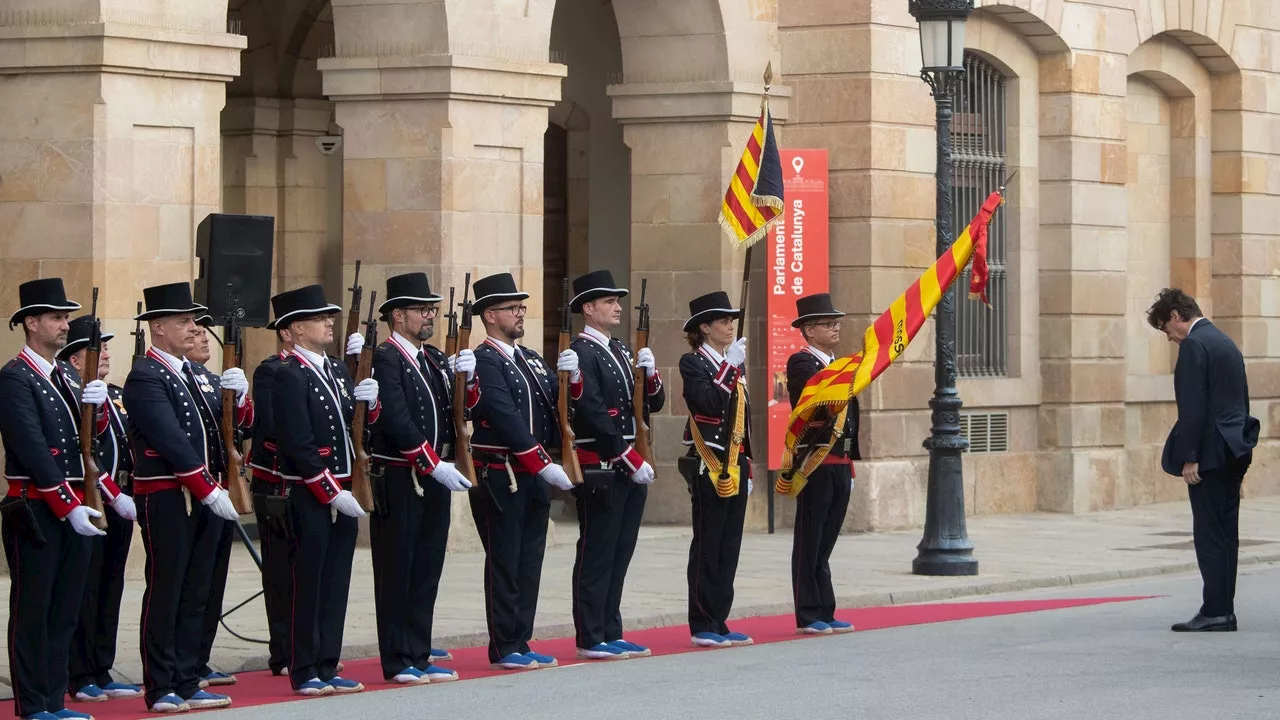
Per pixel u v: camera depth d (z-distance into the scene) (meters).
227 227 27.77
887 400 44.56
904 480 44.72
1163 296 28.42
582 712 21.80
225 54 34.44
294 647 23.75
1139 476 52.47
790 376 29.05
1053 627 29.38
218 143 34.66
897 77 44.56
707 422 27.69
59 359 23.58
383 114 37.94
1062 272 49.38
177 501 22.91
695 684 23.83
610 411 26.77
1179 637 27.89
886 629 29.50
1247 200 54.78
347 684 23.91
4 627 27.89
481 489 25.64
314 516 23.64
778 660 25.98
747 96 43.41
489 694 23.30
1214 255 55.03
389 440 24.70
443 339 37.62
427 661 25.11
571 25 48.41
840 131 44.25
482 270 38.25
